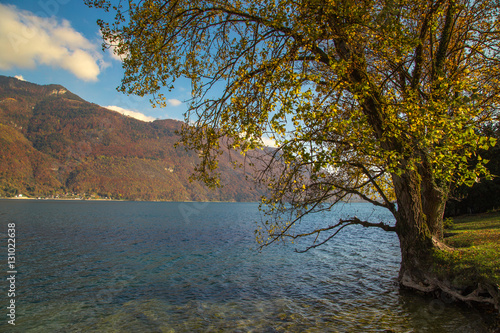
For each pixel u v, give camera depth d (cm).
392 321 795
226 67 791
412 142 723
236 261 1700
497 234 1282
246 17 793
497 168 2647
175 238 2727
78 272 1455
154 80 818
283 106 591
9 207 8425
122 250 2077
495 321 710
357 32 696
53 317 901
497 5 986
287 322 834
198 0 833
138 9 775
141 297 1082
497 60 954
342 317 852
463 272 828
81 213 6644
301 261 1680
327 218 5506
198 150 806
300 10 677
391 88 859
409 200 890
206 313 919
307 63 755
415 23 970
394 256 1784
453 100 605
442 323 748
